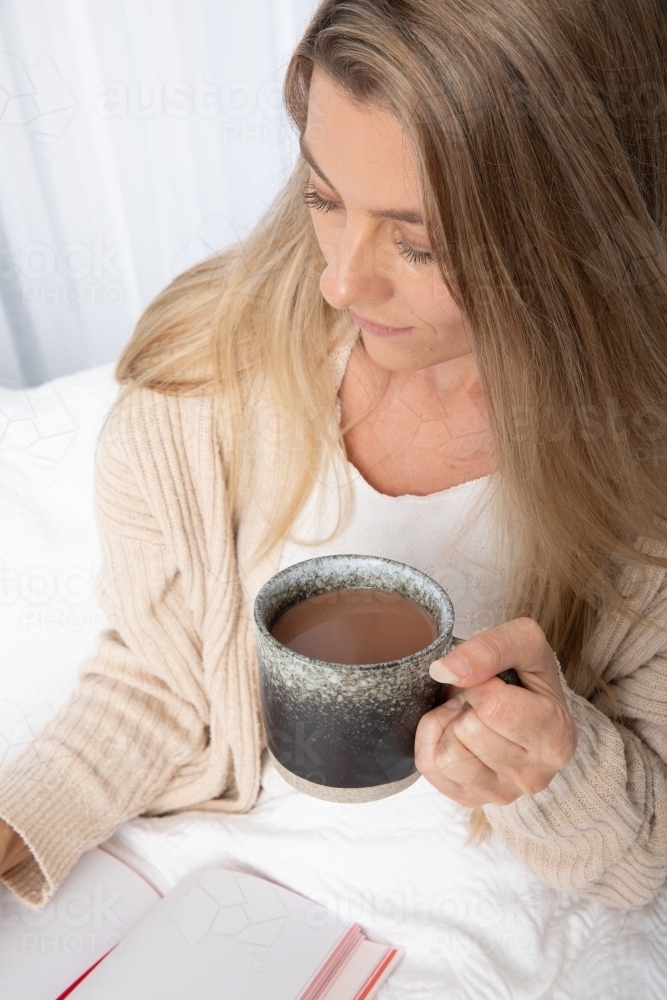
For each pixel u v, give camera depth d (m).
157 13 1.21
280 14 1.25
